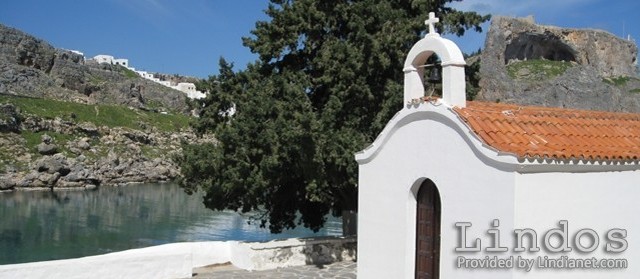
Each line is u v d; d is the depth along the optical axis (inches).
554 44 4611.2
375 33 872.9
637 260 524.7
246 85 952.3
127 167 3853.3
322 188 866.1
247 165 851.4
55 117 4121.6
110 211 2428.6
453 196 502.0
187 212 2417.6
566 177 478.3
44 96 5226.4
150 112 5482.3
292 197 1002.1
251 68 946.7
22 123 3823.8
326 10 921.5
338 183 848.3
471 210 484.7
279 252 805.9
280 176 881.5
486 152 467.8
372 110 886.4
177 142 4722.0
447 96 538.3
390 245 567.2
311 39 925.8
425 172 530.3
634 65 5137.8
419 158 537.0
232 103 951.6
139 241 1776.6
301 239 850.1
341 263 831.1
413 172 542.9
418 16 885.2
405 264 548.7
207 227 2031.3
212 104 968.9
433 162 522.3
